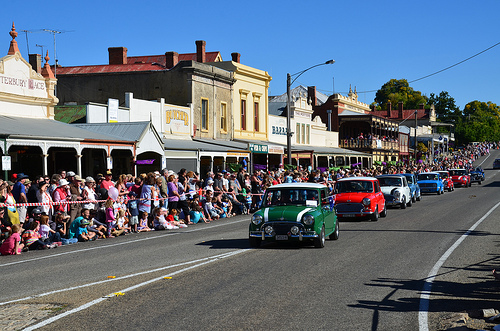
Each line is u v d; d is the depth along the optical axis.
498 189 46.75
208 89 39.25
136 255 13.50
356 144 74.00
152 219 20.11
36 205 15.93
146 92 37.91
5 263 12.63
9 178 24.39
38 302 8.68
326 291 9.38
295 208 14.76
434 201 33.88
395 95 157.75
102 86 38.62
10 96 23.77
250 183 27.33
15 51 24.27
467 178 52.72
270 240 14.37
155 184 19.77
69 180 17.45
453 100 187.75
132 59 51.28
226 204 24.64
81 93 38.94
